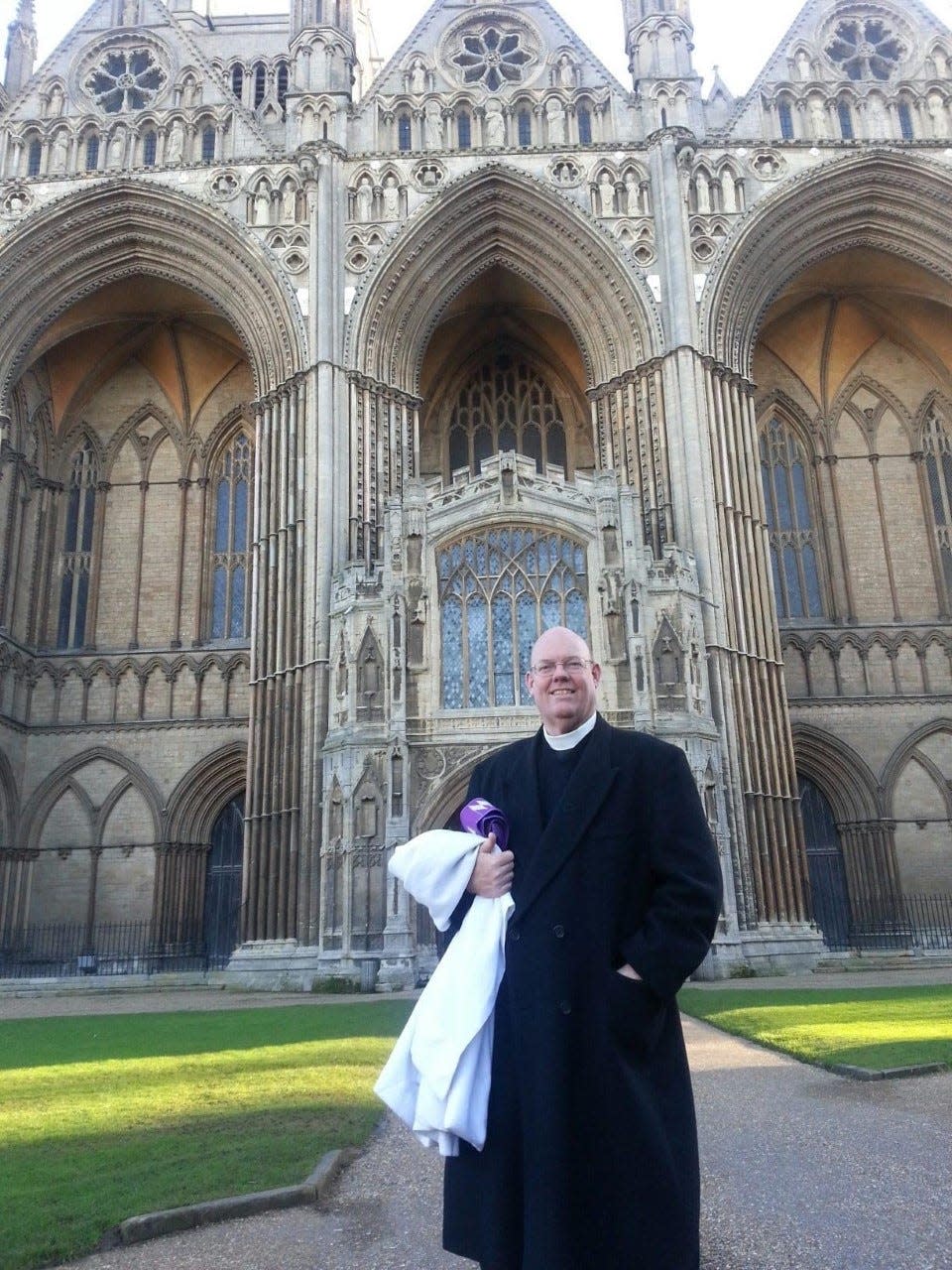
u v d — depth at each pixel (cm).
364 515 3225
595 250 3500
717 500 3209
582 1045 359
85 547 4106
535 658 432
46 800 3756
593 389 3525
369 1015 1784
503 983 384
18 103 3862
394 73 3841
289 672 3052
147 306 3994
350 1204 623
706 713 2853
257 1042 1405
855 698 3762
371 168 3591
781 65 3856
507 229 3612
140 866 3694
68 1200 602
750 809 2934
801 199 3584
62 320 3838
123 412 4247
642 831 393
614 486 2972
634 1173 343
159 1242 550
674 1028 385
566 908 377
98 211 3606
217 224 3525
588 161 3603
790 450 4175
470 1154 375
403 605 2839
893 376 4206
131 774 3772
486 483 3009
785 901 2941
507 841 410
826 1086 955
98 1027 1731
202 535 4094
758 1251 501
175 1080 1052
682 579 2923
